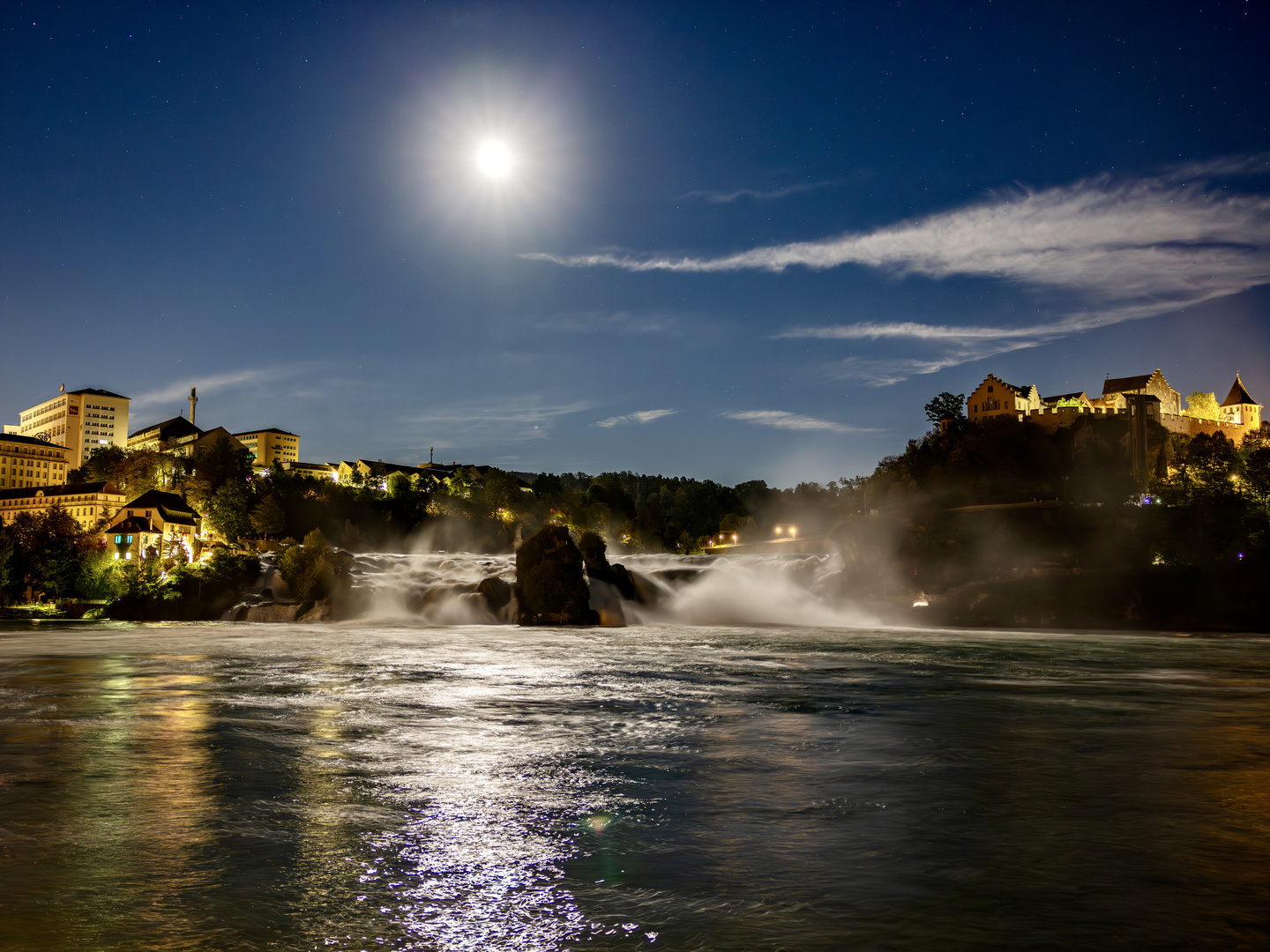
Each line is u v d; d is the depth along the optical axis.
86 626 89.06
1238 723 26.03
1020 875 11.73
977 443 137.88
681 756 20.53
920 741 22.70
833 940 9.48
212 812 15.12
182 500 146.00
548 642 65.75
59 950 9.16
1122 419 136.75
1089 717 27.41
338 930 9.76
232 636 73.06
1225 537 92.50
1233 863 12.31
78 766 19.22
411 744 22.20
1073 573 90.00
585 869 12.00
